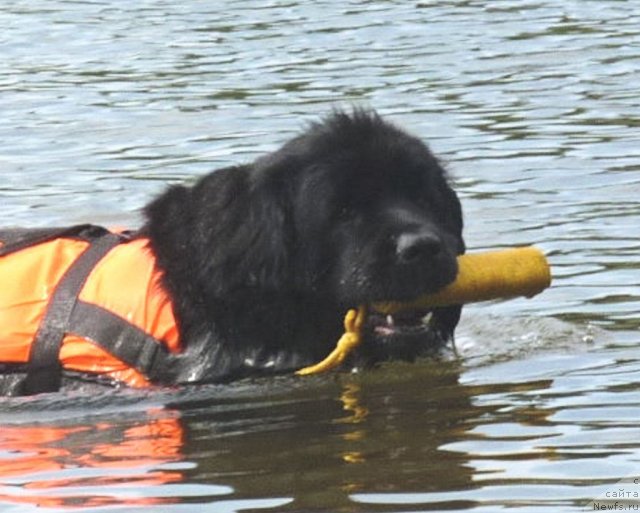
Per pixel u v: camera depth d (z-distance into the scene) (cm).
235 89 2520
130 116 2347
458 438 1154
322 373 1327
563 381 1293
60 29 3181
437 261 1268
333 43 2894
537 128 2192
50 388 1316
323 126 1339
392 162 1312
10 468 1119
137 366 1309
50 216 1828
